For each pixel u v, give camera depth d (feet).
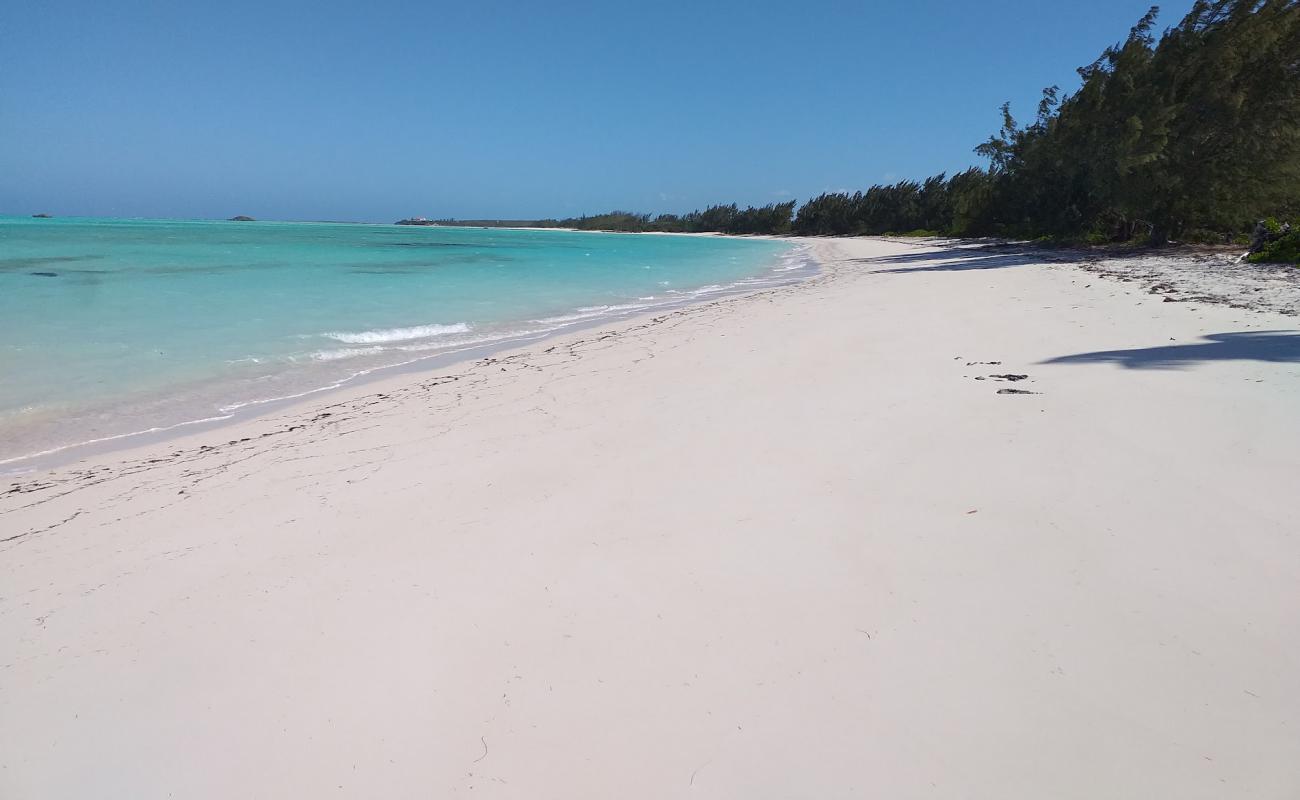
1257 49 65.82
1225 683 6.93
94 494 15.17
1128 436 13.48
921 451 13.78
